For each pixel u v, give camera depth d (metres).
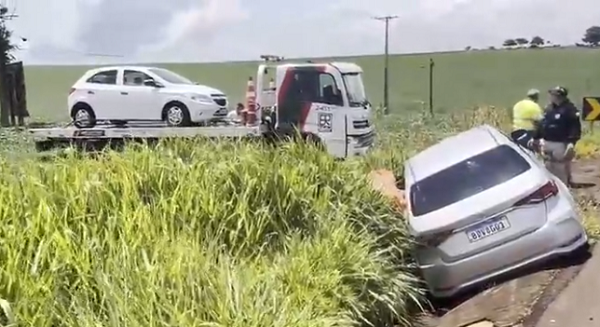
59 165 6.51
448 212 7.05
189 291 4.46
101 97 16.75
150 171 6.34
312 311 4.87
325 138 15.41
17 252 4.48
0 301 3.88
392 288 6.05
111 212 5.43
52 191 5.69
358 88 15.83
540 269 6.89
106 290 4.31
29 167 6.44
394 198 7.82
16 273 4.27
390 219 7.12
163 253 4.88
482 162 7.49
